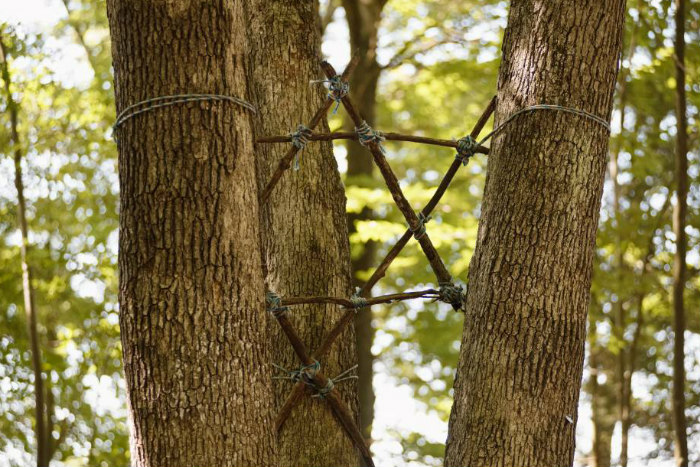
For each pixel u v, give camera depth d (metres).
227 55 3.56
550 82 3.93
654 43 8.40
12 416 10.45
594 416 11.25
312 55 5.22
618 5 4.02
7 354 9.05
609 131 4.03
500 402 3.80
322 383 4.53
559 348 3.85
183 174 3.46
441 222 9.22
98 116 8.48
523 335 3.82
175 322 3.44
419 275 11.74
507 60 4.10
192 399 3.43
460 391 3.95
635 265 10.89
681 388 7.57
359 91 10.41
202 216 3.46
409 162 12.93
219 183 3.50
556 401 3.83
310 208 4.95
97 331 9.05
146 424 3.45
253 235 3.61
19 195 8.34
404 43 10.82
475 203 11.54
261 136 5.07
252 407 3.52
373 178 10.10
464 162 4.54
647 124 10.25
